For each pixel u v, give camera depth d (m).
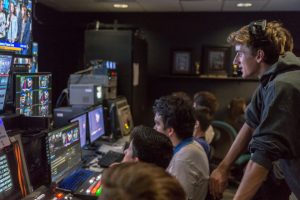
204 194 1.80
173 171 1.75
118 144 3.48
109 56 4.38
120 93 4.38
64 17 5.68
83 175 2.25
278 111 1.34
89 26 4.85
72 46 5.68
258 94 1.60
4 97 2.09
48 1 4.88
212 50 5.40
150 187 0.62
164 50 5.55
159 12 5.50
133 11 5.51
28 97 2.34
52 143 1.97
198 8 5.16
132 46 4.32
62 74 5.68
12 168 1.58
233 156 1.80
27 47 2.52
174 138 1.85
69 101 3.60
